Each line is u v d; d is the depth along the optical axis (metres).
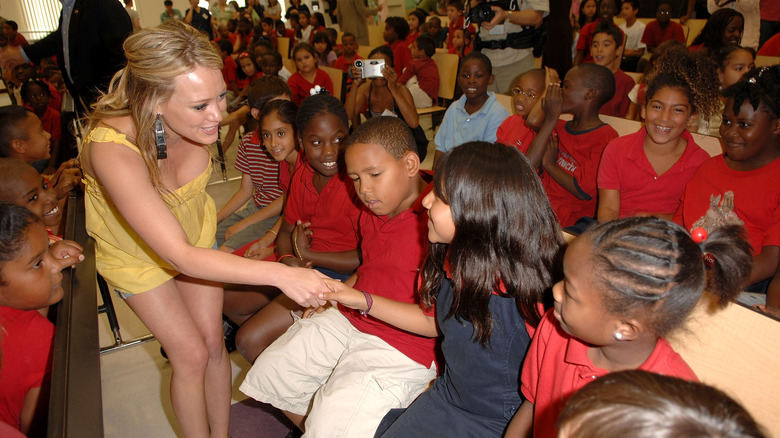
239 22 8.65
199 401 1.37
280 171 2.37
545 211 1.02
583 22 5.93
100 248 1.30
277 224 2.23
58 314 1.15
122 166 1.07
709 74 1.83
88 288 1.23
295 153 2.20
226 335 2.12
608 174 2.02
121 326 2.39
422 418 1.17
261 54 5.39
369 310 1.29
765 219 1.66
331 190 1.85
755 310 0.87
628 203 2.02
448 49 6.05
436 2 8.98
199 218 1.39
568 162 2.31
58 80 5.07
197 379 1.35
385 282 1.42
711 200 1.77
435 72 4.68
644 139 1.96
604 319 0.74
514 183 0.98
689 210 1.84
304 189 1.97
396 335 1.42
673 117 1.80
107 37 3.05
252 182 2.62
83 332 1.05
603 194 2.04
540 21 3.36
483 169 0.99
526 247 1.00
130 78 1.07
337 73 4.48
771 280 1.61
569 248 0.77
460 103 2.89
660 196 1.96
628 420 0.46
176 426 1.80
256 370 1.48
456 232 1.03
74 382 0.90
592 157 2.22
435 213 1.05
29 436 1.32
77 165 2.08
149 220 1.08
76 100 3.29
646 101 1.89
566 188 2.26
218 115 1.09
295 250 1.93
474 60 2.68
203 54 1.04
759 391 0.88
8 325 1.26
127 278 1.24
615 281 0.70
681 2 6.11
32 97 4.00
